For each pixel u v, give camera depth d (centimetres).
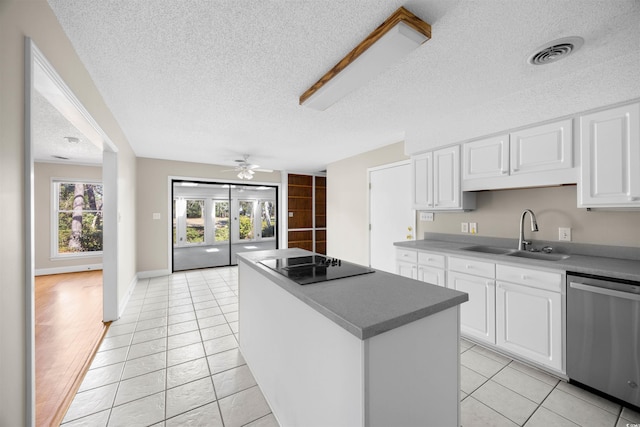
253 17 138
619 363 155
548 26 143
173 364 209
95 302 351
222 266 576
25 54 110
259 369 183
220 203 737
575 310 172
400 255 301
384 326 87
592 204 179
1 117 95
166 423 151
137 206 469
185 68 187
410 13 132
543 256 222
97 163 526
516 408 159
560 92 196
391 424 94
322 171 670
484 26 143
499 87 213
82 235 537
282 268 166
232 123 299
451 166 273
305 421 125
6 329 97
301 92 222
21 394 107
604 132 175
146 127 312
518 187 226
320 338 113
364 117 280
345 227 488
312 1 127
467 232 296
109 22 142
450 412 112
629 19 137
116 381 188
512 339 204
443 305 106
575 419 150
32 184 112
